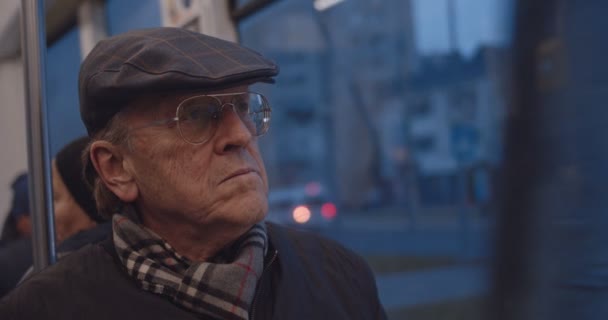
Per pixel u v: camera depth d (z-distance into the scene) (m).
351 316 0.91
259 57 0.85
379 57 18.98
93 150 0.88
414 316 5.34
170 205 0.83
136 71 0.80
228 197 0.81
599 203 3.79
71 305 0.82
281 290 0.86
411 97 17.88
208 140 0.81
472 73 12.88
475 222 9.85
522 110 4.27
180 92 0.80
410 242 9.87
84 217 1.35
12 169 2.34
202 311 0.80
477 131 10.71
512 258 4.51
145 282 0.83
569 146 3.94
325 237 1.04
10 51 2.15
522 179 4.40
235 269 0.81
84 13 1.94
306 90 18.92
